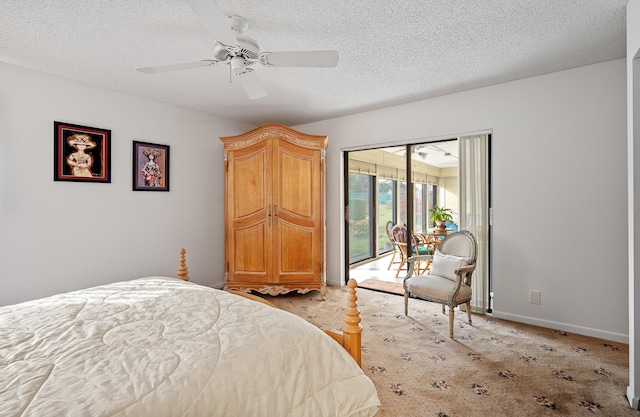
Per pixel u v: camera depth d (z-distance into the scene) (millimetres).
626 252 2631
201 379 1035
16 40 2248
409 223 4117
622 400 1884
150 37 2217
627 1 1870
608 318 2703
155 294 1830
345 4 1877
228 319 1465
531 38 2307
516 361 2344
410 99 3652
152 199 3602
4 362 1078
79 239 3047
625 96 2619
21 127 2701
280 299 3922
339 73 2898
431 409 1812
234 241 3938
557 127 2902
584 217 2795
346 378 1357
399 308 3549
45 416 815
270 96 3512
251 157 3891
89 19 1991
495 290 3246
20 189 2701
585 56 2596
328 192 4555
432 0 1854
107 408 865
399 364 2311
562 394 1944
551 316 2951
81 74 2867
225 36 1713
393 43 2359
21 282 2713
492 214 3260
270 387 1127
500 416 1753
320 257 3891
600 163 2723
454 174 4363
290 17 2004
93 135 3121
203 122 4109
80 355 1126
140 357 1124
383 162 5863
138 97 3475
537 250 3014
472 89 3340
